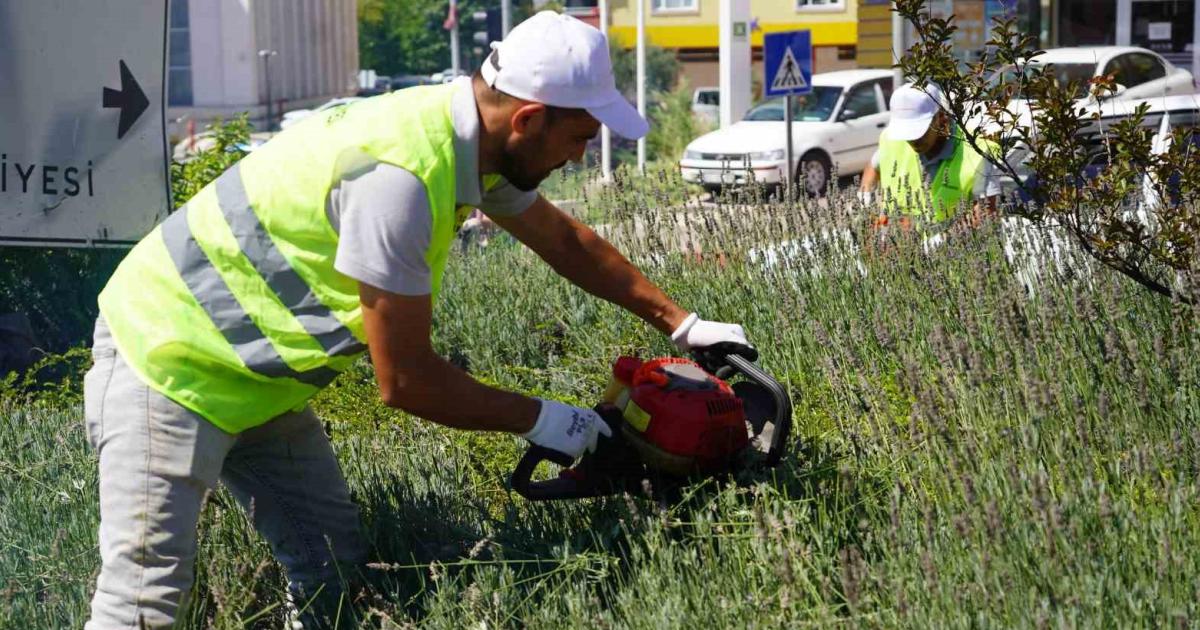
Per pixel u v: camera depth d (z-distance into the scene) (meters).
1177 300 4.05
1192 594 2.87
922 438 3.43
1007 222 5.42
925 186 6.54
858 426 3.96
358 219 2.95
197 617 3.52
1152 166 4.37
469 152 3.01
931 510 3.23
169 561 3.17
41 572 3.74
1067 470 3.20
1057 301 4.52
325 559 3.63
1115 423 3.68
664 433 3.40
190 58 48.56
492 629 3.33
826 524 3.39
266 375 3.13
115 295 3.22
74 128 7.27
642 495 3.55
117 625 3.15
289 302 3.08
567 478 3.51
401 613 3.45
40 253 7.41
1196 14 21.70
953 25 4.45
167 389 3.13
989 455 3.49
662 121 25.47
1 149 7.02
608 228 7.61
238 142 9.35
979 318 4.52
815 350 4.83
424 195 2.94
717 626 3.11
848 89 19.75
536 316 6.54
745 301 5.55
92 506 4.04
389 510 3.93
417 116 2.99
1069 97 4.31
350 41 60.66
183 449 3.15
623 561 3.57
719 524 3.36
